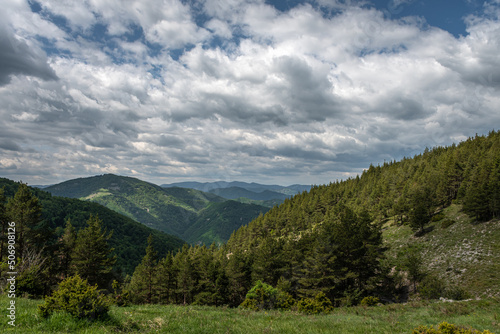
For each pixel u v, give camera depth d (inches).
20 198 1795.0
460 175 3533.5
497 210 2321.6
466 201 2618.1
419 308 1066.1
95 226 2193.7
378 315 842.8
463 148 4628.4
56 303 439.8
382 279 1982.0
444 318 800.3
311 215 5108.3
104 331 393.1
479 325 674.2
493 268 1752.0
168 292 2623.0
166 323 484.1
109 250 2235.5
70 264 2055.9
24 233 1780.3
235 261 2353.6
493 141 4500.5
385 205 3786.9
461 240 2322.8
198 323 507.2
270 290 1154.7
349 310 1093.1
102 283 2103.8
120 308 723.4
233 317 671.1
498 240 2050.9
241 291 2463.1
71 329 388.2
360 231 2224.4
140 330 439.2
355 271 1918.1
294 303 1111.6
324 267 1795.0
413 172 4963.1
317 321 654.5
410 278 2052.2
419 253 2452.0
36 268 928.3
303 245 2527.1
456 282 1785.2
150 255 2618.1
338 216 4158.5
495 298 1182.9
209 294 2193.7
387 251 2753.4
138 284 2748.5
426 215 2807.6
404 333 504.4
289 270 2240.4
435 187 3607.3
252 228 5472.4
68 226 2321.6
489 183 2588.6
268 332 461.4
